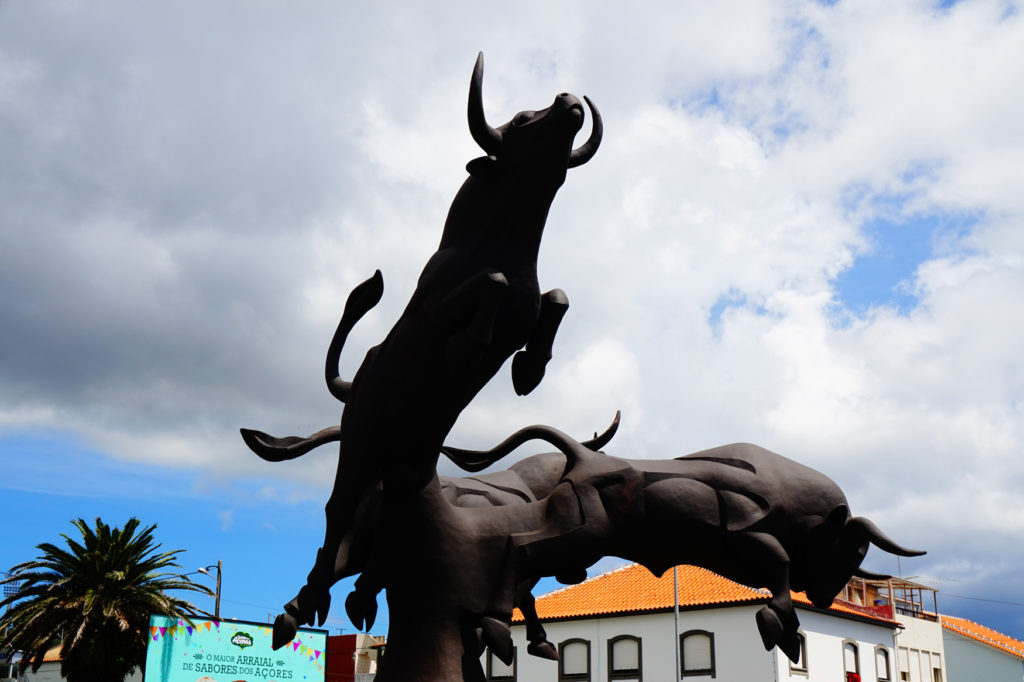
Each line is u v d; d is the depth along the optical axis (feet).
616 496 23.86
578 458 24.35
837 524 24.71
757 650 86.33
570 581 24.02
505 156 20.80
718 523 23.94
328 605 22.27
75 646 84.58
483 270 20.62
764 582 24.39
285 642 21.83
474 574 22.54
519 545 22.89
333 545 22.36
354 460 22.09
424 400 21.31
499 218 20.94
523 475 27.55
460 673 21.86
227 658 87.10
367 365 22.39
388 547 22.79
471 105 20.33
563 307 21.95
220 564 102.37
